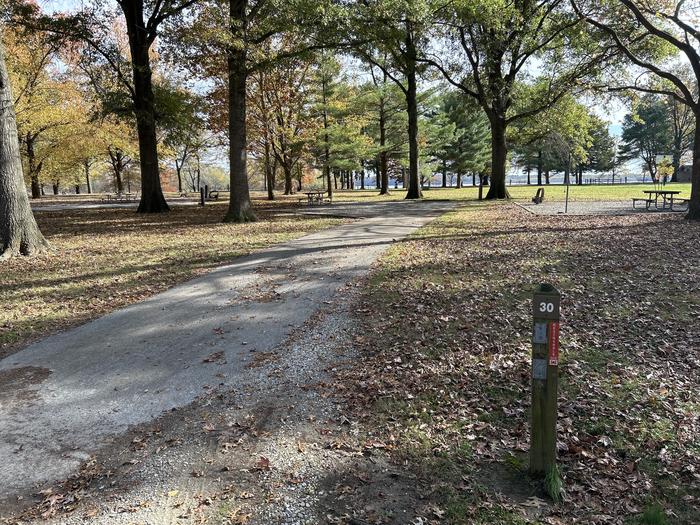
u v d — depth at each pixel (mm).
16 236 11047
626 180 75250
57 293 8070
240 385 4730
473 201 27234
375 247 11500
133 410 4320
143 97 21391
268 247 11938
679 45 14633
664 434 3615
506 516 2844
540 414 3084
